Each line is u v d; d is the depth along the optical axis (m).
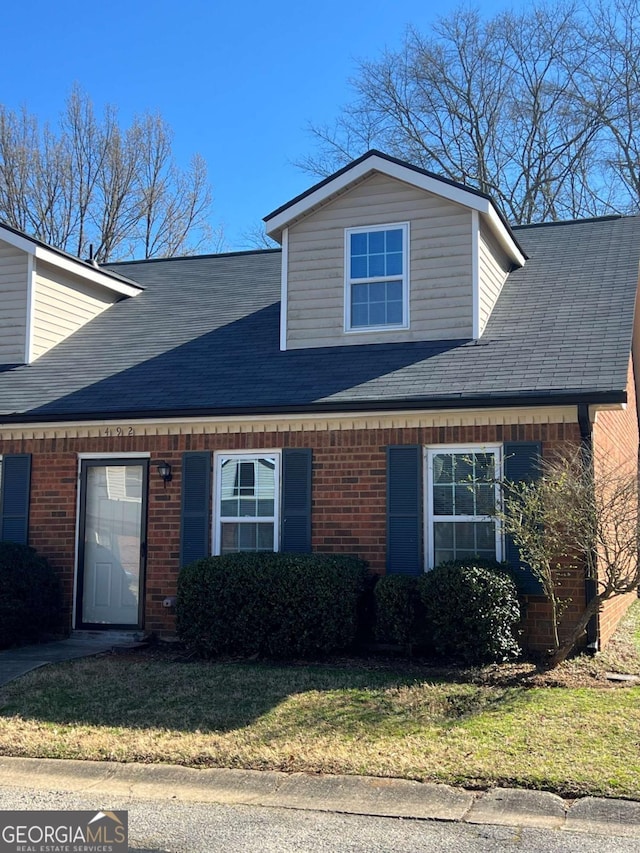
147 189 35.28
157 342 12.68
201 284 15.31
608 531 8.18
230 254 16.84
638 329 13.75
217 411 10.11
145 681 8.17
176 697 7.62
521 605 8.87
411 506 9.77
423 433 9.84
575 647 8.88
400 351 10.93
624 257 12.55
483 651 8.49
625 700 7.26
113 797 5.50
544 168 28.70
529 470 9.30
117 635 10.70
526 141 29.06
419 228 11.36
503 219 11.58
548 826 4.89
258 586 9.11
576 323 10.65
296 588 9.02
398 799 5.35
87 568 11.08
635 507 7.97
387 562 9.78
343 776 5.70
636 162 27.09
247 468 10.57
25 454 11.29
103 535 11.07
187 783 5.74
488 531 9.57
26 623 10.19
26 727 6.88
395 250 11.50
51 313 13.09
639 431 16.12
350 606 9.04
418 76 30.55
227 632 9.20
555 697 7.37
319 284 11.72
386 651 9.31
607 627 9.85
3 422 10.88
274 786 5.62
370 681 7.97
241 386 10.64
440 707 7.14
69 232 34.00
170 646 10.12
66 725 6.93
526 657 8.85
